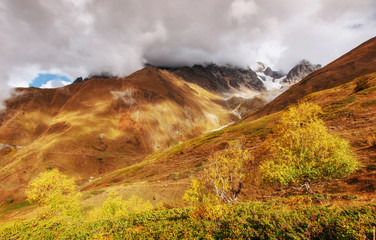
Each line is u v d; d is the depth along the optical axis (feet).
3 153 575.79
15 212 215.31
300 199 48.11
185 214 47.88
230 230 32.40
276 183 86.22
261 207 39.32
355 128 114.32
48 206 83.46
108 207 94.89
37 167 470.80
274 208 37.96
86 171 509.76
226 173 76.48
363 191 53.16
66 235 48.91
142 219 52.13
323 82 461.78
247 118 518.78
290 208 40.06
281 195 75.97
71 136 608.60
